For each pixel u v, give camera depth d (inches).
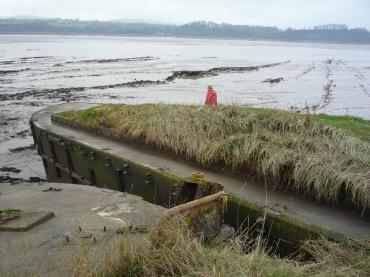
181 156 392.8
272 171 319.3
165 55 3944.4
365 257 198.2
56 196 283.7
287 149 333.1
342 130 380.2
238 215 290.2
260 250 212.8
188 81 1691.7
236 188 319.3
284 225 261.0
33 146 706.2
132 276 159.3
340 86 1572.3
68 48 5027.1
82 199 273.6
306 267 173.9
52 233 212.4
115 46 6072.8
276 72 2228.1
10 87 1430.9
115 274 159.6
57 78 1752.0
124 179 400.8
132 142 453.1
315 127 382.9
